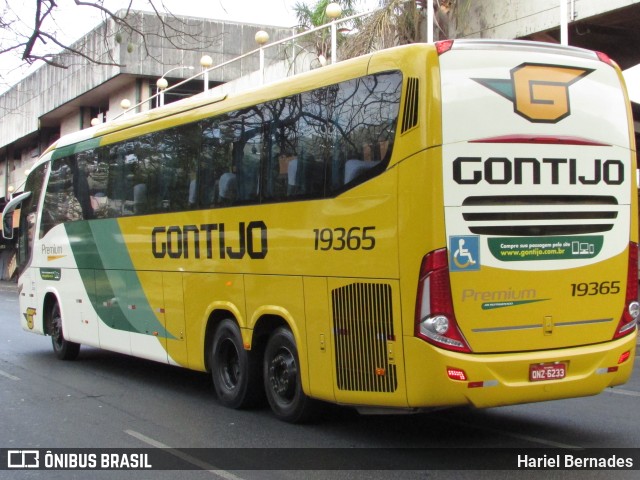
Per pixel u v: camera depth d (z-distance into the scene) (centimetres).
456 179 625
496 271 634
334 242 711
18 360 1321
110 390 1027
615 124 694
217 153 904
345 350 698
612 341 688
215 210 898
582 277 670
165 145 1013
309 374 748
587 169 674
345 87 716
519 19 1367
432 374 617
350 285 691
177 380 1107
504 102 646
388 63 671
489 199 634
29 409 905
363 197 680
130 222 1089
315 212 736
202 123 936
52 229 1334
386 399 656
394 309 646
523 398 637
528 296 646
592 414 835
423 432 770
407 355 632
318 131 744
